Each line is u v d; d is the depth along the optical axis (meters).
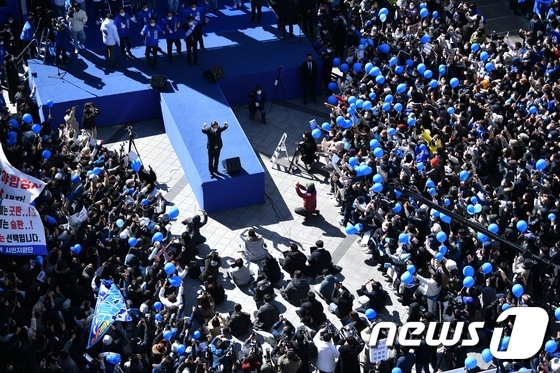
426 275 30.78
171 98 39.34
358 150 35.84
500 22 46.91
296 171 38.09
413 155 35.28
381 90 38.75
